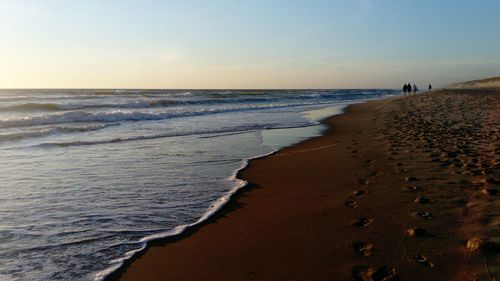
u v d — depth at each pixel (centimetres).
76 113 1830
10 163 858
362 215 473
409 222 430
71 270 365
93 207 549
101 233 455
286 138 1300
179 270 363
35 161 882
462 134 1035
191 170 796
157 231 462
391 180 615
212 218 507
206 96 5162
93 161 886
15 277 352
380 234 407
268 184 680
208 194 618
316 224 461
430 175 615
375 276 323
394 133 1200
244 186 664
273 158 931
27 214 518
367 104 3588
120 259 388
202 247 414
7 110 2247
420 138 1025
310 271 346
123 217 509
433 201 489
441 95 4147
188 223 489
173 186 666
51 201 576
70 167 818
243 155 975
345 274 335
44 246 418
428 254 350
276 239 427
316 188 627
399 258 349
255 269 358
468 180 565
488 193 491
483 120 1398
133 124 1759
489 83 9294
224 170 796
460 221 417
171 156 958
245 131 1505
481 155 728
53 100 3519
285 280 333
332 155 920
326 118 2081
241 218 504
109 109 2634
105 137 1300
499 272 306
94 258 391
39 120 1680
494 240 358
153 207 552
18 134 1254
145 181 699
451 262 331
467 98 3241
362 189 589
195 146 1124
